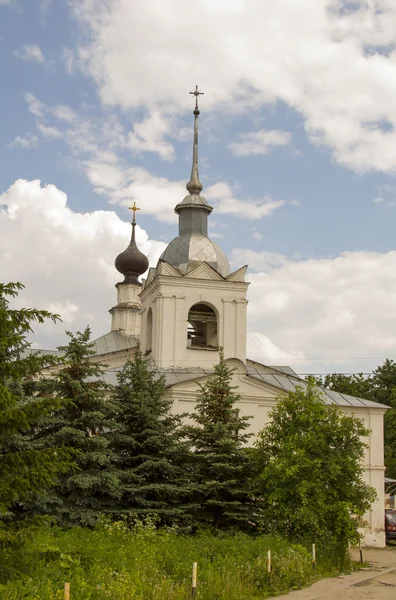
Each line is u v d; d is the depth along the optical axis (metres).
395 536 41.25
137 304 61.00
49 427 25.92
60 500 24.73
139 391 28.42
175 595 17.86
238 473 28.89
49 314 16.25
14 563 15.65
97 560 18.77
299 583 23.22
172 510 26.78
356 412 42.94
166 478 27.62
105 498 26.23
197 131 47.34
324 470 28.75
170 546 22.25
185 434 29.09
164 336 41.84
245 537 25.69
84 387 26.28
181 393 38.31
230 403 29.78
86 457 25.30
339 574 26.39
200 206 45.38
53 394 26.56
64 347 26.55
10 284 16.22
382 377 78.12
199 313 43.22
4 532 15.38
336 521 28.19
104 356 49.78
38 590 15.12
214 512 28.47
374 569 28.83
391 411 69.62
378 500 38.19
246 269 43.62
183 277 42.56
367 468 42.00
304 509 27.47
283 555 24.22
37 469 15.84
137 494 26.72
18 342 15.95
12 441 23.27
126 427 27.48
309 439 28.67
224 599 19.31
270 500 27.84
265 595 21.09
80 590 15.90
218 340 42.66
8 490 15.41
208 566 21.19
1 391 14.89
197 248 44.22
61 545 19.92
